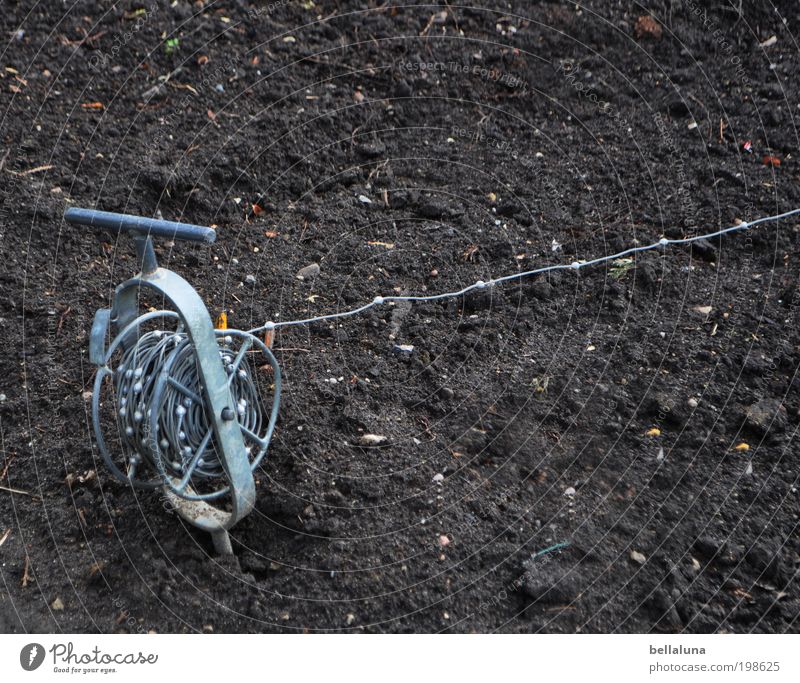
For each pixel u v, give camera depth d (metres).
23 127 4.81
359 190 4.86
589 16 5.73
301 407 3.74
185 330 2.72
